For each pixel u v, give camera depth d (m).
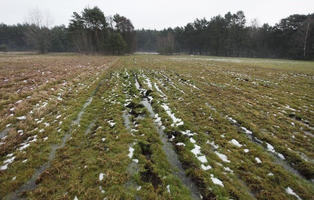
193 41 82.69
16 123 5.95
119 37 56.78
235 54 74.81
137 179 3.68
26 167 3.94
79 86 11.45
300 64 32.59
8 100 7.78
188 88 11.77
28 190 3.34
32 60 27.00
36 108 7.18
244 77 16.20
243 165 4.17
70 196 3.20
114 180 3.61
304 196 3.32
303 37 52.97
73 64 23.42
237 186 3.55
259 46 71.56
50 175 3.72
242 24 67.69
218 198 3.25
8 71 14.70
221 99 9.36
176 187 3.51
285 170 4.02
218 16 75.25
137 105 8.25
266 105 8.44
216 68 23.34
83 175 3.73
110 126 6.14
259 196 3.33
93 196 3.22
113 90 10.98
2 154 4.32
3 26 98.00
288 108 8.06
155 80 14.58
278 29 67.06
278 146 4.93
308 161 4.30
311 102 8.90
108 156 4.42
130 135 5.52
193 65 27.20
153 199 3.23
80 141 5.15
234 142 5.18
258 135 5.52
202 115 7.13
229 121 6.61
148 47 123.94
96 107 8.02
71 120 6.47
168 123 6.39
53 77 13.48
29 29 62.12
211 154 4.57
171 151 4.81
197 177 3.78
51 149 4.68
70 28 54.22
